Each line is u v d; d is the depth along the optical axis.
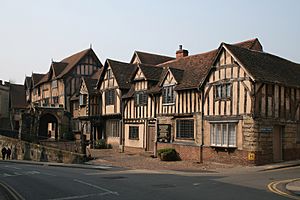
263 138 20.22
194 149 23.33
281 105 21.50
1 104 56.28
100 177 16.81
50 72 47.66
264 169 18.67
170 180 15.17
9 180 16.42
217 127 21.89
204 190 12.29
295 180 14.70
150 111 28.03
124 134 31.31
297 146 22.56
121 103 31.75
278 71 22.50
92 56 45.88
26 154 34.97
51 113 41.78
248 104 20.09
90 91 37.09
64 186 13.90
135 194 11.66
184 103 24.47
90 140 34.97
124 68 34.03
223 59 21.83
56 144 31.53
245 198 10.70
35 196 11.79
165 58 38.62
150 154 27.42
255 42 26.55
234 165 20.66
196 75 24.53
